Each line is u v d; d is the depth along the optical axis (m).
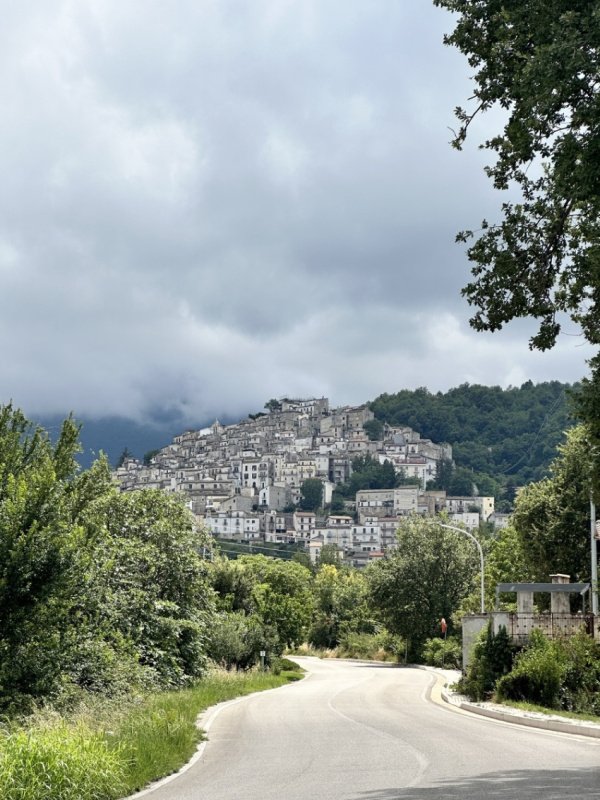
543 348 17.75
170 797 11.43
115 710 21.94
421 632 83.88
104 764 11.62
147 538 39.41
